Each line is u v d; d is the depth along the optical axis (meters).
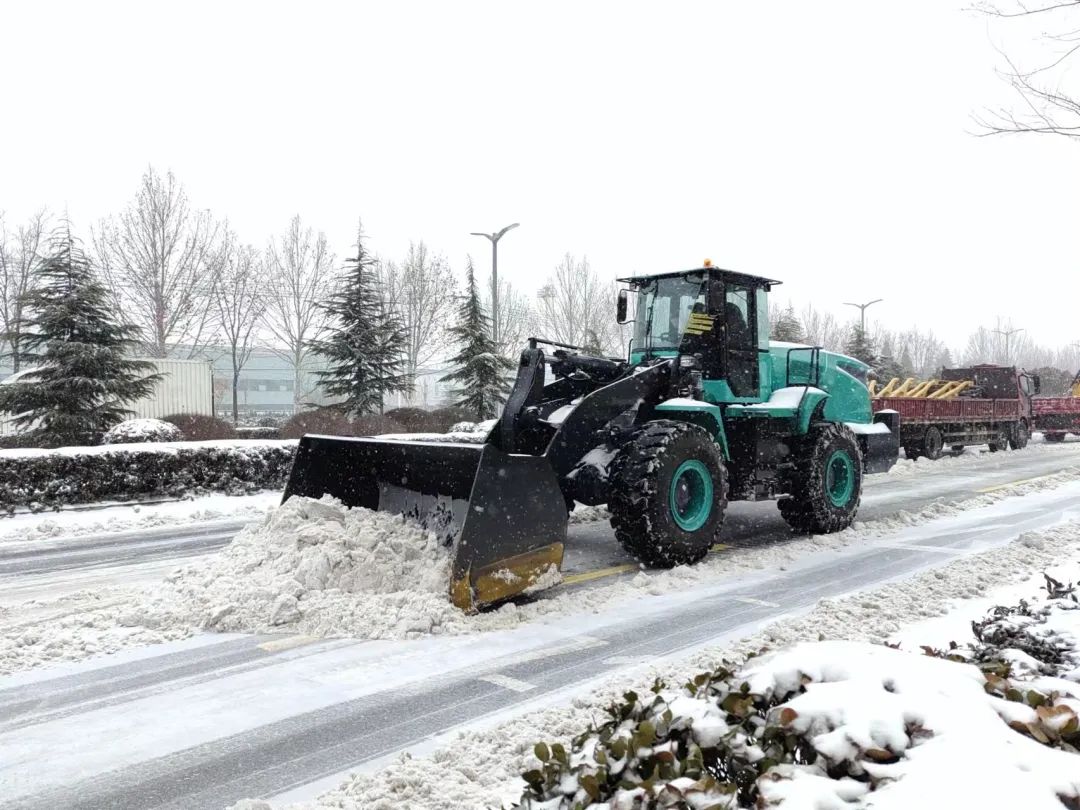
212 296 35.28
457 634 5.09
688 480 7.01
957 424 19.77
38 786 3.25
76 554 7.85
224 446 12.39
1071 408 25.72
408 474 6.59
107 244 33.12
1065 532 8.19
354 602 5.32
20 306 15.91
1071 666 3.36
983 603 5.62
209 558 6.24
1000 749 1.76
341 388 22.58
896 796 1.64
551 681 4.34
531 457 5.79
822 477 8.41
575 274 42.88
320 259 38.03
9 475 10.41
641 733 1.96
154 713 3.96
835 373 10.00
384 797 3.04
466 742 3.52
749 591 6.23
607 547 7.89
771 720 2.03
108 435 14.05
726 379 7.90
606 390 6.66
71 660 4.69
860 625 5.07
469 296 23.64
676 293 8.15
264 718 3.89
